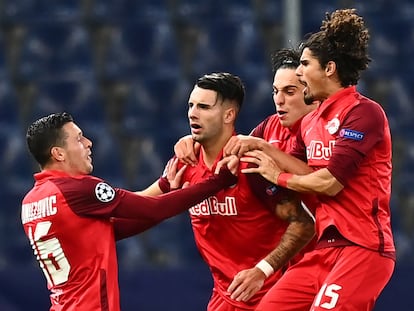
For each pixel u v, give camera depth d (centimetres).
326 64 1733
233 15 4312
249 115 3956
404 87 4050
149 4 4422
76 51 4347
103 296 1739
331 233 1738
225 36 4241
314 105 1869
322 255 1744
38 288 2988
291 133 1906
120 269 2956
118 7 4422
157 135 3966
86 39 4362
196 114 1841
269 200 1831
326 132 1731
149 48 4294
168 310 2919
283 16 4241
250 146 1812
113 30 4359
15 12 4462
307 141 1764
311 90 1756
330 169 1689
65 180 1748
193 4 4378
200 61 4191
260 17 4266
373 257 1702
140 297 2931
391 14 4247
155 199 1778
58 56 4350
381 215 1728
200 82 1850
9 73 4322
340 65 1733
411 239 3634
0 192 3919
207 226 1908
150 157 3891
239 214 1867
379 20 4219
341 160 1684
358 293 1691
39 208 1747
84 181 1747
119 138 3984
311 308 1712
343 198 1717
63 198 1730
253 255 1902
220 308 1934
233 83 1856
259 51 4178
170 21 4341
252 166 1827
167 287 2930
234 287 1822
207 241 1928
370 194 1709
